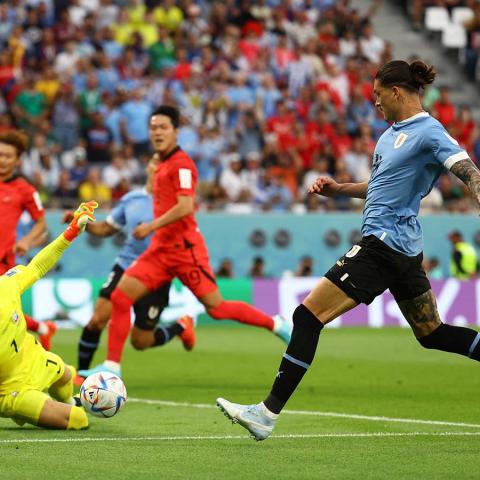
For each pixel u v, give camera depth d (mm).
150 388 39750
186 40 93750
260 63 92875
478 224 83375
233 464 22812
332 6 102938
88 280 70625
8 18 89188
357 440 26391
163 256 36938
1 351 26281
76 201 74438
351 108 92000
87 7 95438
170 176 36625
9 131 37750
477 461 23141
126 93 82875
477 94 107250
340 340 62969
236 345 60406
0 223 37562
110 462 23000
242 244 78312
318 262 79938
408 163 24578
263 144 86062
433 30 110625
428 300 25422
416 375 44406
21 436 26562
